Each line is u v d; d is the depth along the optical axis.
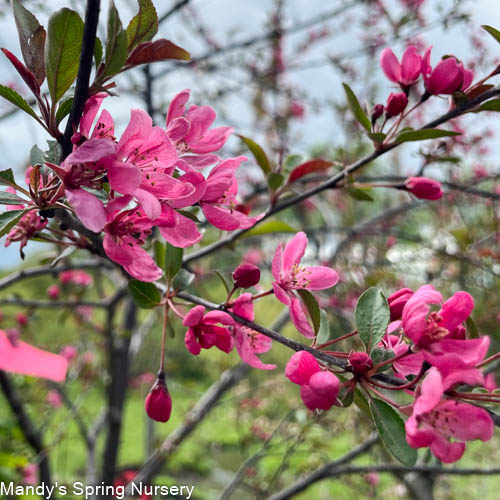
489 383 0.36
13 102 0.26
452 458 0.25
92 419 1.17
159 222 0.27
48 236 0.35
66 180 0.25
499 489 1.11
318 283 0.32
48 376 0.42
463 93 0.36
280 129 0.98
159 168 0.27
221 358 1.04
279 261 0.31
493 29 0.34
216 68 0.88
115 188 0.25
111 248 0.28
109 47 0.25
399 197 1.19
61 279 0.80
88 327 0.83
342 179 0.42
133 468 0.93
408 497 0.90
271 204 0.45
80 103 0.25
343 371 0.28
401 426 0.27
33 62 0.26
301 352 0.27
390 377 0.27
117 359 0.78
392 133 0.39
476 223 0.97
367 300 0.30
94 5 0.23
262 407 1.00
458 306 0.27
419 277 0.96
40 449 0.66
